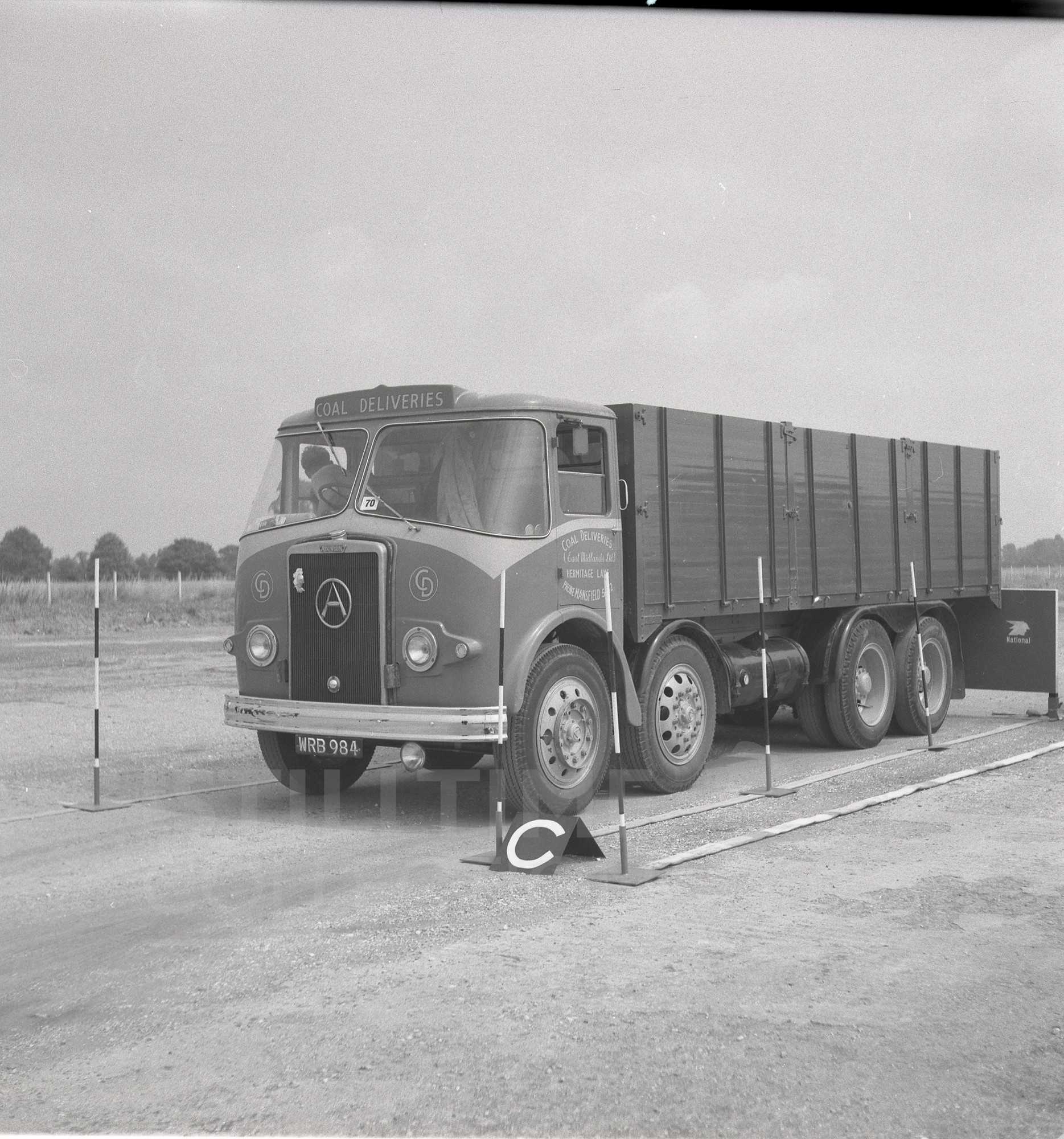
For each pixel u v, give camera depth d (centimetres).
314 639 858
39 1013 484
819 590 1174
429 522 834
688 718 981
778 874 693
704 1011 480
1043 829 813
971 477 1453
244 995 502
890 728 1335
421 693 823
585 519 891
